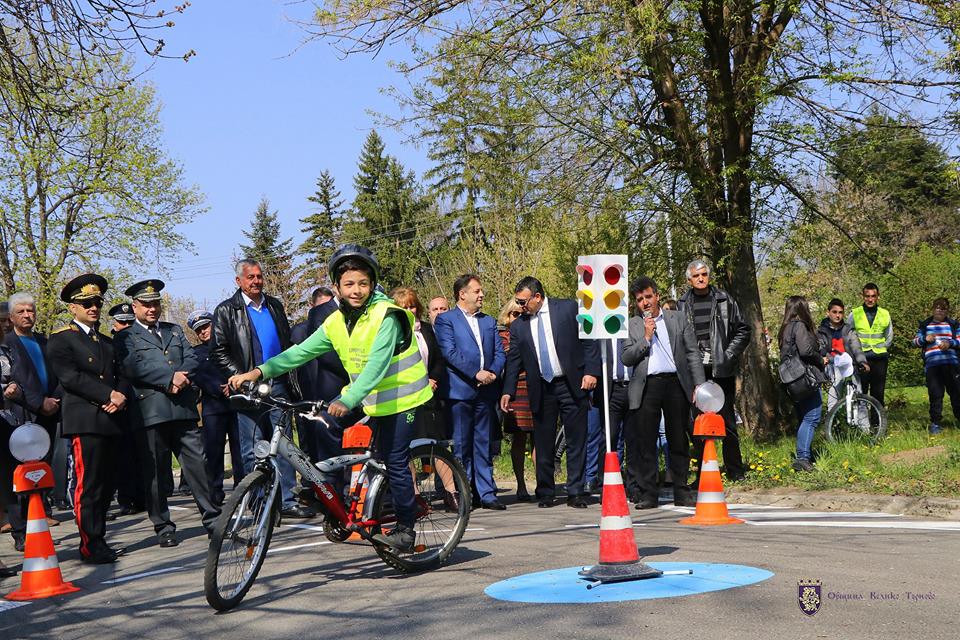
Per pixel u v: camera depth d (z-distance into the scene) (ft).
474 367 34.53
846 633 14.35
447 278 79.66
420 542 22.03
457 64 52.24
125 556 28.32
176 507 42.01
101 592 22.70
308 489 20.56
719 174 52.21
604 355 20.13
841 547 22.09
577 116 52.44
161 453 29.76
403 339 21.42
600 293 20.16
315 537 28.81
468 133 55.47
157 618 19.22
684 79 52.75
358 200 229.04
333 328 21.06
